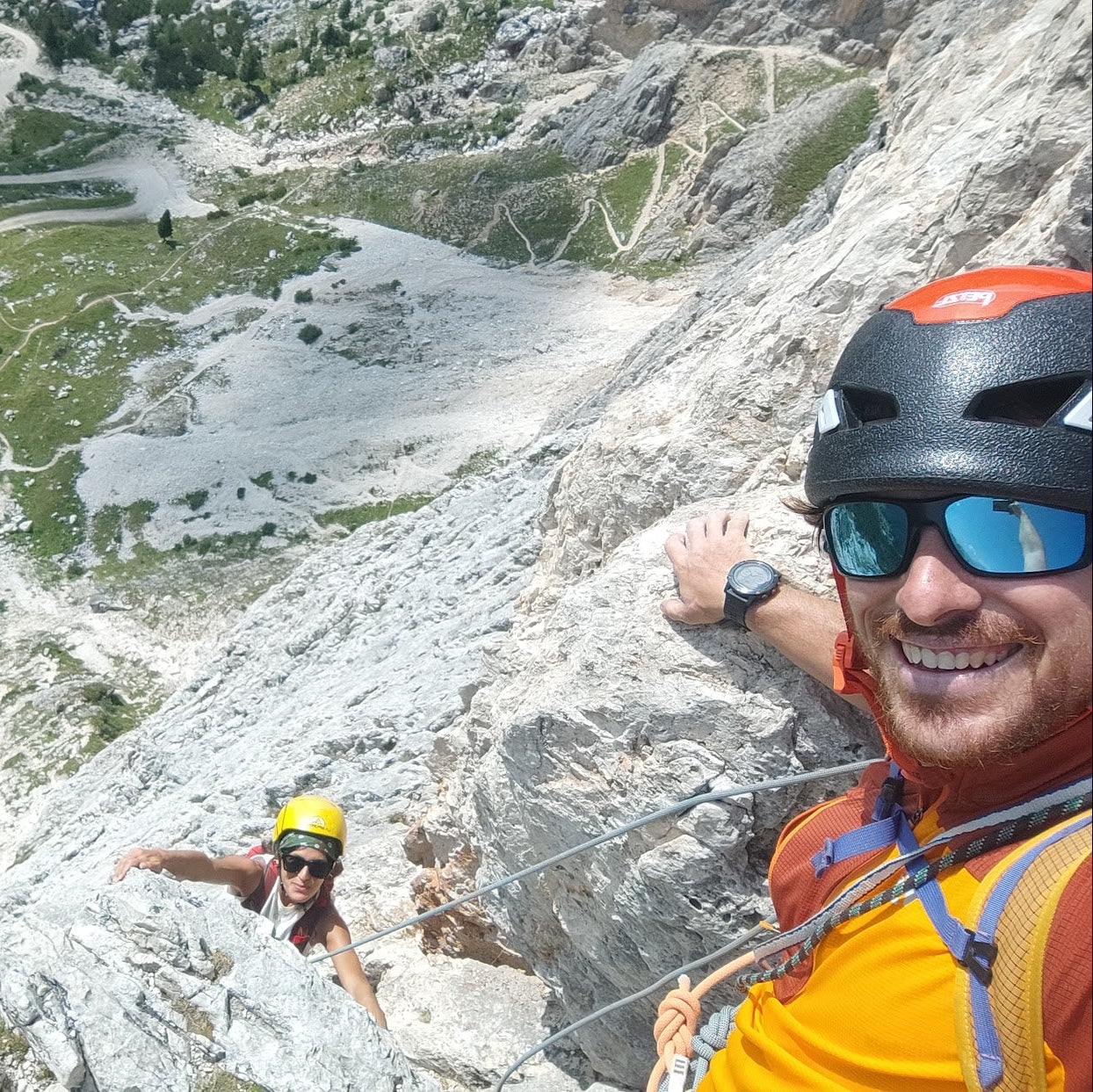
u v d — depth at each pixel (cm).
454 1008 710
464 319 9144
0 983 464
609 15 12019
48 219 11469
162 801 2164
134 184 12219
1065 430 210
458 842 755
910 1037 222
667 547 486
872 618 237
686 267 9306
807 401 664
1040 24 891
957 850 226
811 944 253
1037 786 225
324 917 645
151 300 9981
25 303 10025
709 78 10600
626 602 548
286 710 2177
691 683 492
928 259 654
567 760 535
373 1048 468
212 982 474
